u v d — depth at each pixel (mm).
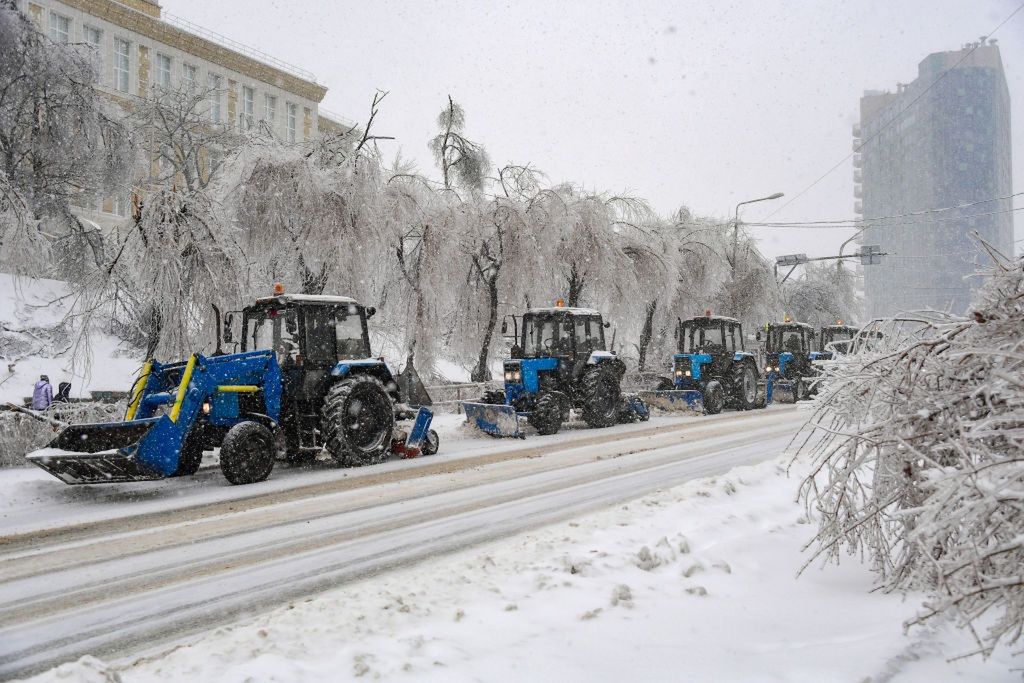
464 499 6738
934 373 3262
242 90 45031
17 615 3812
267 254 15477
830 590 3736
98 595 4121
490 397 12992
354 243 15641
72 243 19062
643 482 7480
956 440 2893
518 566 4234
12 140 19719
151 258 12773
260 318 9031
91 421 9820
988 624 3143
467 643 3012
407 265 17891
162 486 7578
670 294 21953
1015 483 2562
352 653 2900
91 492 7242
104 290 13219
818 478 6941
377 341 18453
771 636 3096
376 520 5922
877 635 3039
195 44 41500
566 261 19906
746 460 8945
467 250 18266
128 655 3305
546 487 7289
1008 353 2727
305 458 8969
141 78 39125
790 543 4668
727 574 3975
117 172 21891
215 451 9930
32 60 19141
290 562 4738
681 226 25391
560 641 3029
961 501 2768
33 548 5137
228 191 15312
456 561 4703
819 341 22312
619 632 3127
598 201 20125
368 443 9047
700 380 17141
